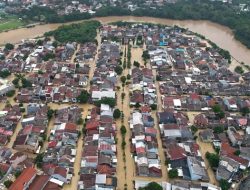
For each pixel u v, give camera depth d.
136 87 178.62
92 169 120.88
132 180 119.31
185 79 192.25
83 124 148.12
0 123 145.62
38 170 120.06
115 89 180.75
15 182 109.50
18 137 133.62
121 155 131.12
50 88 173.88
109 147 129.25
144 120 147.00
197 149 132.62
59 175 115.50
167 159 127.50
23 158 123.88
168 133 138.50
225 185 114.62
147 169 121.56
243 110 162.00
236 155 129.25
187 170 121.75
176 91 179.75
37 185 110.50
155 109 162.12
